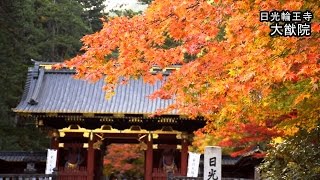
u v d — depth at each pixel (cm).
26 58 4572
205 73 875
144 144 2655
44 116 2614
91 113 2577
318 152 1353
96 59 909
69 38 5256
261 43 768
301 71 709
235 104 1029
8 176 2134
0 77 3550
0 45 3344
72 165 2625
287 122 1088
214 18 821
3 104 3728
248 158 2672
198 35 827
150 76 936
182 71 877
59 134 2653
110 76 908
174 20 825
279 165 1495
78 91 2839
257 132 1485
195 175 2442
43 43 4978
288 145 1414
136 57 884
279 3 751
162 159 2673
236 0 792
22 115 2630
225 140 1758
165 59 866
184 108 1244
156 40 866
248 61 772
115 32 888
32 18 4534
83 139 2680
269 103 951
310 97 888
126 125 2656
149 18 855
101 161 2912
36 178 2283
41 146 4178
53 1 5694
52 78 2928
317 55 714
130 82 2884
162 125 2628
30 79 2881
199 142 2677
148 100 2736
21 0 3612
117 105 2702
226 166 2961
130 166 3800
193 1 816
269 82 784
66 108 2641
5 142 3762
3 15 3266
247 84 802
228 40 789
